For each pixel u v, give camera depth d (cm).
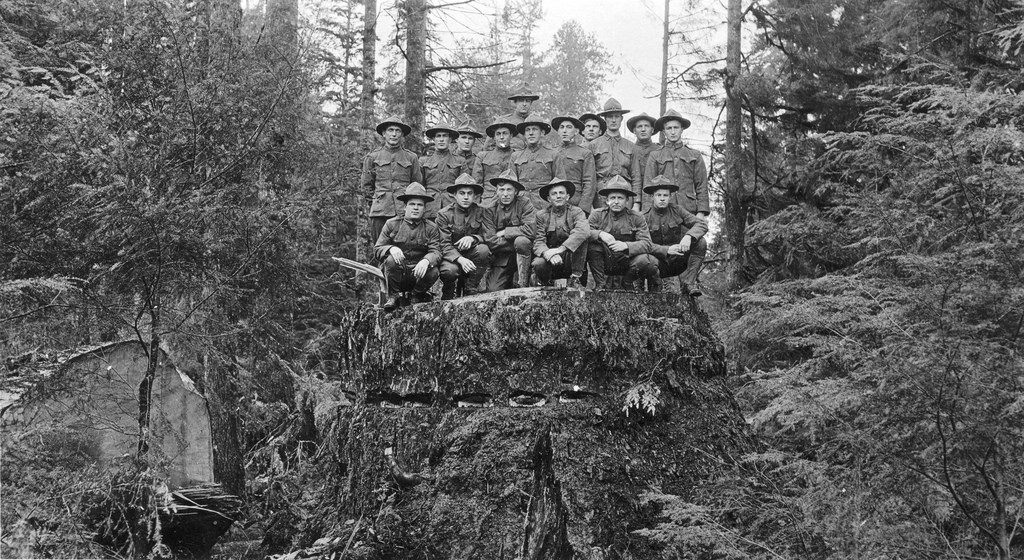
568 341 832
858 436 604
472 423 830
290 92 1037
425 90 1516
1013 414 545
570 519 783
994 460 569
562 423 816
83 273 861
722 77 1678
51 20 1020
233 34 1027
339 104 1533
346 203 1355
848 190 920
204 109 945
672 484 838
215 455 961
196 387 984
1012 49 1301
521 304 840
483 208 965
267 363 1086
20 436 783
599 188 1074
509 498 800
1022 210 626
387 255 918
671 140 1042
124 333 941
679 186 1026
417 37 1477
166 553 857
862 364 640
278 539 981
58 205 848
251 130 986
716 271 1856
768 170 1791
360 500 877
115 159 855
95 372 872
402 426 864
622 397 845
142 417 848
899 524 601
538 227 926
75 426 847
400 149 1120
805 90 1608
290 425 1157
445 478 823
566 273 930
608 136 1095
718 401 911
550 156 1061
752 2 1641
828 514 635
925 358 554
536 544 787
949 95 671
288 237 992
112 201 821
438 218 938
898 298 597
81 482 805
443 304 869
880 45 1545
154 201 856
